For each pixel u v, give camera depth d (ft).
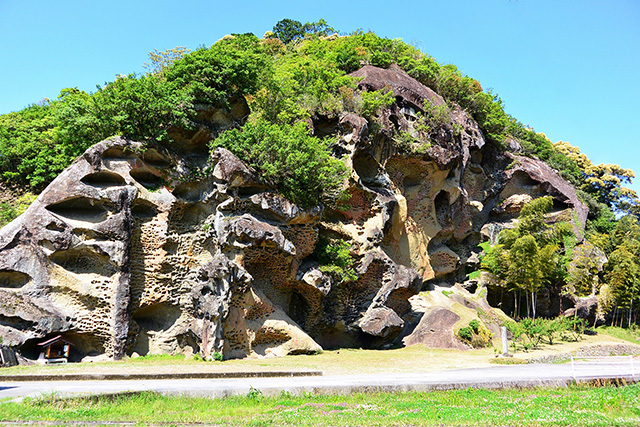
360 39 136.46
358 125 94.84
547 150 186.39
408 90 114.83
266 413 40.04
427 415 38.91
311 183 84.02
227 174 76.74
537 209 139.64
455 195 123.24
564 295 141.79
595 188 213.46
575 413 40.32
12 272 67.15
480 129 143.95
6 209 89.30
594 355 105.29
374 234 97.81
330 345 97.14
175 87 83.10
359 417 38.40
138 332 74.43
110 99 76.23
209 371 59.21
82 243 70.23
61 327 67.05
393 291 99.76
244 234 74.90
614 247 170.81
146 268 75.97
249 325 77.87
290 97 98.53
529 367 73.00
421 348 98.17
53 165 94.32
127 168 75.56
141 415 38.14
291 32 202.80
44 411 37.93
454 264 127.34
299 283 85.56
